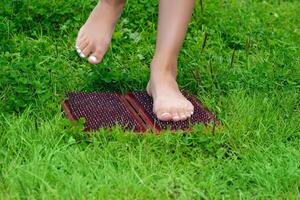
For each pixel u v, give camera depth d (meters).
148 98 3.78
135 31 4.59
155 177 3.09
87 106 3.66
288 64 4.31
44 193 2.91
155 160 3.22
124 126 3.47
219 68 4.16
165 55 3.66
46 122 3.44
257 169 3.20
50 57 4.14
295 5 5.29
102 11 3.87
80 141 3.35
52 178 3.02
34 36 4.43
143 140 3.35
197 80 4.03
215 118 3.62
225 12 4.88
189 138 3.40
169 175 3.09
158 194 2.96
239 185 3.11
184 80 4.05
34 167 3.06
